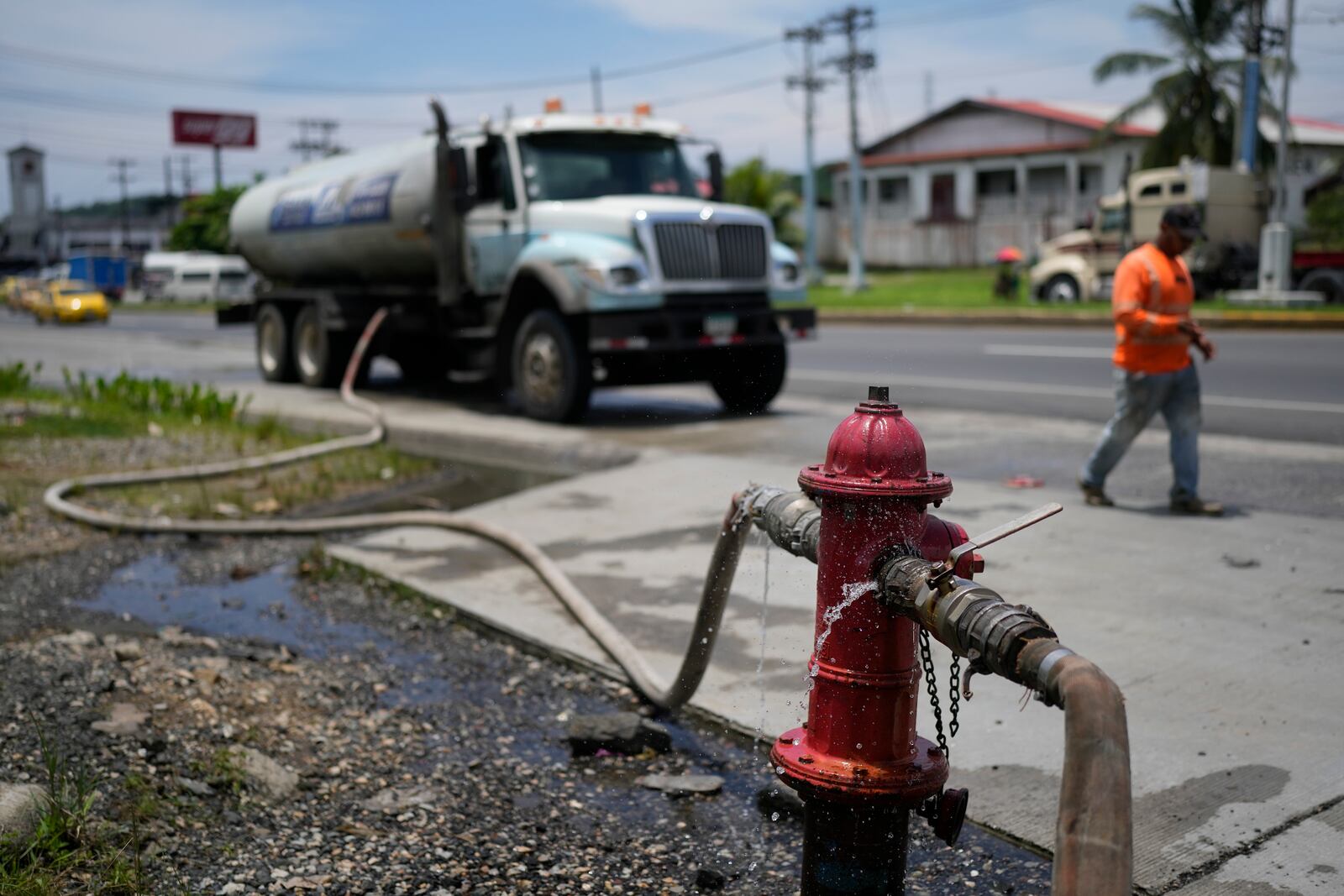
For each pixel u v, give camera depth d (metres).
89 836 2.97
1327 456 7.63
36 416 11.59
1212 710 3.62
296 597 5.59
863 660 2.24
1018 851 2.97
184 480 8.59
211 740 3.70
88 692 4.00
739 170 49.06
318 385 14.85
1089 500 6.34
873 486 2.16
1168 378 5.96
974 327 22.66
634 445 9.16
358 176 13.48
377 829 3.21
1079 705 1.67
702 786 3.42
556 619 4.94
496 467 9.16
